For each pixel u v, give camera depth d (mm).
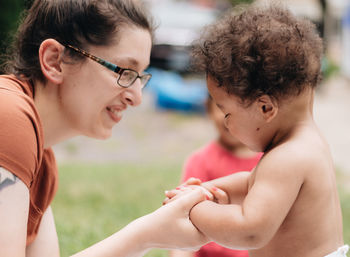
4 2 6090
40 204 2117
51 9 1882
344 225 4723
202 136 10906
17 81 1873
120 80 1887
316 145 1931
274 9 2166
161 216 1916
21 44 1945
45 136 1952
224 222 1847
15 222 1649
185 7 15555
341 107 14555
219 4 16766
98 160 8789
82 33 1837
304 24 2080
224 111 2043
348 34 22172
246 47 1914
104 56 1856
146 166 7949
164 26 14148
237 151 2955
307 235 1915
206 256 2754
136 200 5703
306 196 1886
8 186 1638
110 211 5078
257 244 1825
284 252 1953
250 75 1900
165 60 13562
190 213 1961
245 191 2199
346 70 22109
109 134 1990
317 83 2070
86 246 3416
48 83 1898
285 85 1898
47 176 2102
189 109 12867
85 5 1837
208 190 2176
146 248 1938
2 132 1631
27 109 1710
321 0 19203
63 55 1854
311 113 2047
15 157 1646
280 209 1815
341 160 8750
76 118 1919
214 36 2070
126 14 1884
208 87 2066
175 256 2762
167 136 10891
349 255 3734
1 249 1621
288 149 1885
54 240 2250
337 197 2037
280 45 1894
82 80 1867
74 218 4582
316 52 2033
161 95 12992
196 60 2170
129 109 13164
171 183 6562
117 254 1886
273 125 1972
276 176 1842
